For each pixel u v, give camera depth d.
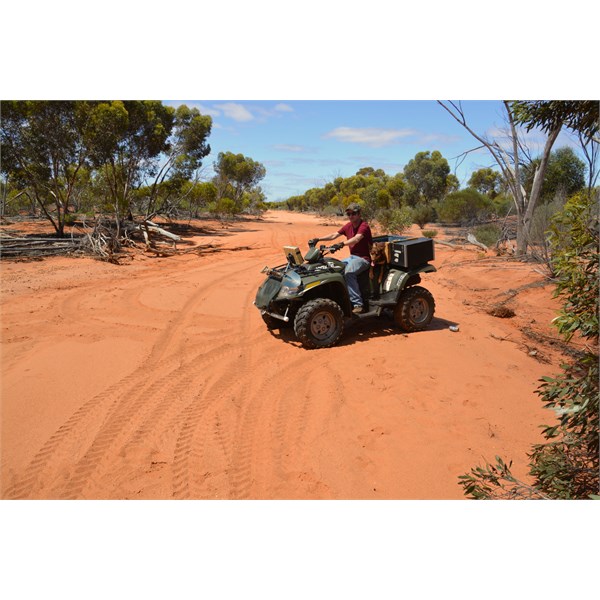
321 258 6.74
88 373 5.52
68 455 3.94
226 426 4.41
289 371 5.65
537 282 9.95
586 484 3.20
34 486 3.57
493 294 9.87
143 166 21.97
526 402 4.87
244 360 6.02
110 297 9.05
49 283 10.11
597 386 2.90
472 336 6.91
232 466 3.83
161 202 25.89
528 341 6.89
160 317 7.85
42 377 5.38
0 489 3.53
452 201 28.53
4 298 8.76
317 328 6.30
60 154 17.17
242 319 7.81
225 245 18.34
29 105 16.14
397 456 3.96
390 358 5.93
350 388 5.15
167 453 3.99
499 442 4.18
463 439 4.20
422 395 4.96
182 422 4.48
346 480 3.67
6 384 5.18
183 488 3.56
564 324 3.16
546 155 13.38
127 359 5.97
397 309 6.95
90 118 17.67
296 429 4.36
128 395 4.99
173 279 11.06
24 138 16.72
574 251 3.19
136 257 14.45
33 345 6.41
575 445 3.11
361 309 6.80
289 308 6.60
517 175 14.92
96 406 4.74
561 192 16.53
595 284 3.11
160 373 5.58
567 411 2.96
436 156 45.09
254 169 42.50
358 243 6.68
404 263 6.73
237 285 10.52
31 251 13.53
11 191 25.50
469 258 15.06
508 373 5.59
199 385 5.27
